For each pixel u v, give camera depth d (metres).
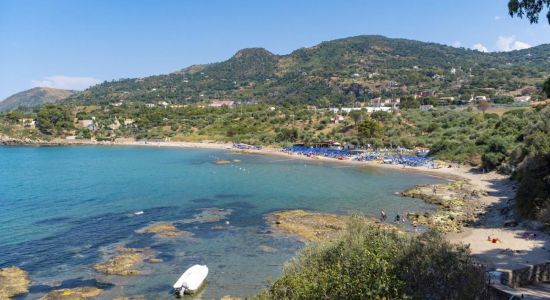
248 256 53.56
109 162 155.62
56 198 89.12
